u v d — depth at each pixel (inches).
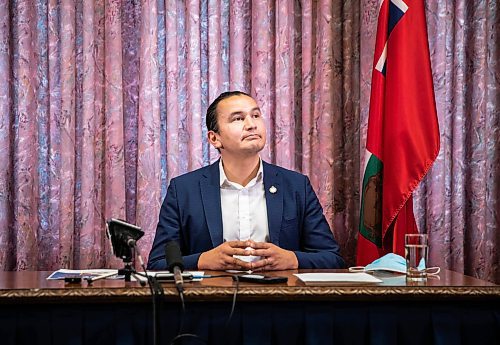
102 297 57.1
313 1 117.1
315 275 66.2
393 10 105.6
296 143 117.8
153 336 58.4
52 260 111.3
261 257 82.7
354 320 60.7
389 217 102.1
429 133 102.2
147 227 110.7
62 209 110.0
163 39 115.1
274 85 116.0
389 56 105.0
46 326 58.7
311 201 90.4
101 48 113.3
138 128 112.5
